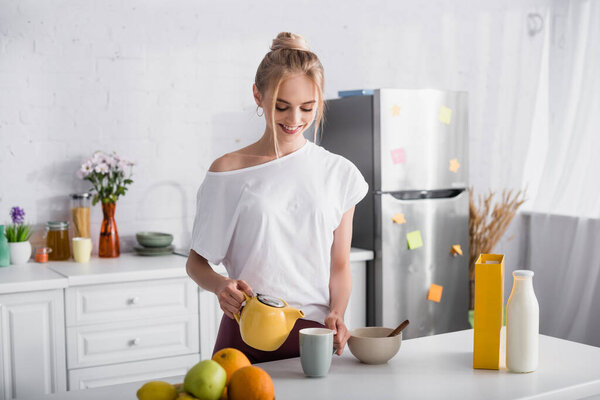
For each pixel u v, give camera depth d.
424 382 1.35
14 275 2.73
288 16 3.70
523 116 4.45
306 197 1.60
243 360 1.19
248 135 3.65
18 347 2.62
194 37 3.48
